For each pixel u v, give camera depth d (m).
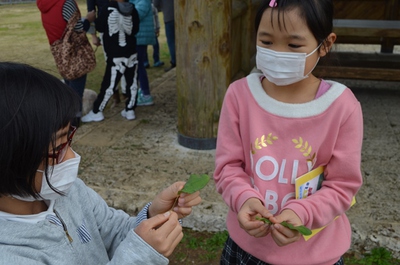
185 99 3.76
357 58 6.19
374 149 3.90
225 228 2.86
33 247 1.12
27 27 12.39
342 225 1.61
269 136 1.53
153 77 6.91
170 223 1.18
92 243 1.34
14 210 1.15
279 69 1.49
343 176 1.49
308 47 1.45
